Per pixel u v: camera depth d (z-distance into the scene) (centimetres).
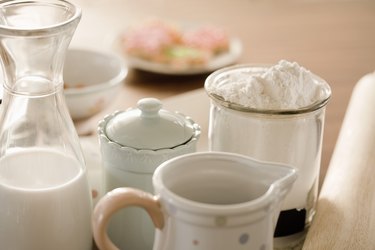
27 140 82
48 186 81
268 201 68
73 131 84
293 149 85
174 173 72
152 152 82
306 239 84
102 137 84
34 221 80
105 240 70
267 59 162
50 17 81
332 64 158
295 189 87
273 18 190
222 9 197
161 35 163
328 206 89
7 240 81
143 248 86
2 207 81
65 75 141
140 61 153
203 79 152
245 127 84
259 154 85
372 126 103
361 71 154
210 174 73
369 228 85
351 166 95
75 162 83
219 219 67
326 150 115
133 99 140
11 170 81
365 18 191
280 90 84
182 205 67
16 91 80
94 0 200
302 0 204
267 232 70
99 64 141
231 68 92
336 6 200
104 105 128
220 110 85
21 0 81
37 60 78
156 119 85
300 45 171
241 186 73
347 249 82
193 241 68
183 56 156
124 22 183
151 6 198
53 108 81
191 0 205
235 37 175
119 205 69
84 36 171
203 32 169
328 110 132
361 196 90
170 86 148
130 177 84
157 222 70
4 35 75
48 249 81
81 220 83
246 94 84
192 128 85
